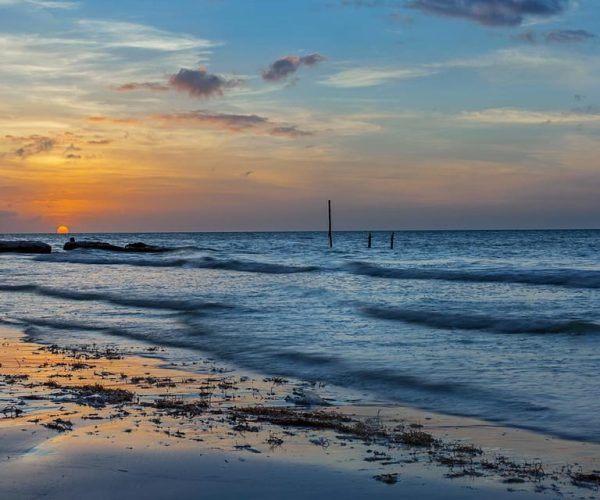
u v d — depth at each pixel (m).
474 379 12.59
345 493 6.42
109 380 12.65
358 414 10.39
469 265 50.28
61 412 9.50
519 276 34.03
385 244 112.00
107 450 7.39
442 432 9.32
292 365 14.42
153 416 9.45
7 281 38.34
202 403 10.66
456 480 6.96
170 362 14.90
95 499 5.93
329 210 88.19
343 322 20.50
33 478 6.39
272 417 9.77
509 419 10.03
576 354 14.84
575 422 9.76
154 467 6.89
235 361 15.06
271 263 52.84
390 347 16.17
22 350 16.31
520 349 15.61
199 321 21.05
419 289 30.61
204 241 146.12
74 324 21.22
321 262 53.06
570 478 7.14
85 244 82.00
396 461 7.61
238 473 6.85
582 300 25.02
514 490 6.71
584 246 94.50
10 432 8.10
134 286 34.09
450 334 18.02
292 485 6.58
